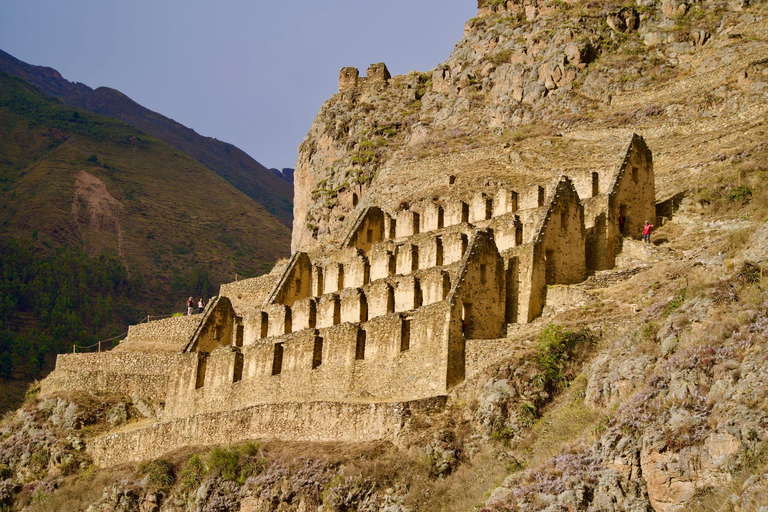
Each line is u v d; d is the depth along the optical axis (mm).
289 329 84125
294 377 75250
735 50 117562
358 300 77938
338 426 65625
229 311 92688
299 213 146125
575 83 126812
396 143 136125
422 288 73562
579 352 59188
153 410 90562
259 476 64625
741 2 127375
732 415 43312
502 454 55219
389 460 59469
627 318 59625
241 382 79812
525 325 66875
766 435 41688
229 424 73625
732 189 78875
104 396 92625
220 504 65375
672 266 66062
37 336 194375
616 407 49812
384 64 153125
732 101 105875
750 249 55562
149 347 98750
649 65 125312
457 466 57250
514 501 47906
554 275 71438
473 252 68375
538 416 56844
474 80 138000
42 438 87938
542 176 104125
